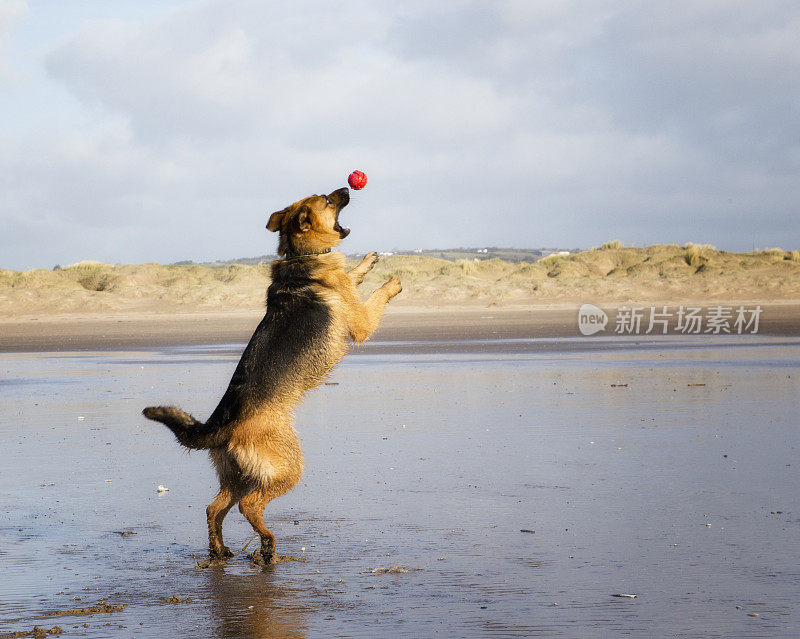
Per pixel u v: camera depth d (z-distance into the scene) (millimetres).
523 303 51375
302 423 10625
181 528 6398
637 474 7367
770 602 4430
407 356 21000
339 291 6422
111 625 4484
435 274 62625
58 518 6621
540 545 5523
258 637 4266
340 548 5695
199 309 51281
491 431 9664
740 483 6949
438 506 6559
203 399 13289
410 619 4395
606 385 13766
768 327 29391
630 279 55250
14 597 4949
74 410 12281
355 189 6848
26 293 53406
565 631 4152
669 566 5035
